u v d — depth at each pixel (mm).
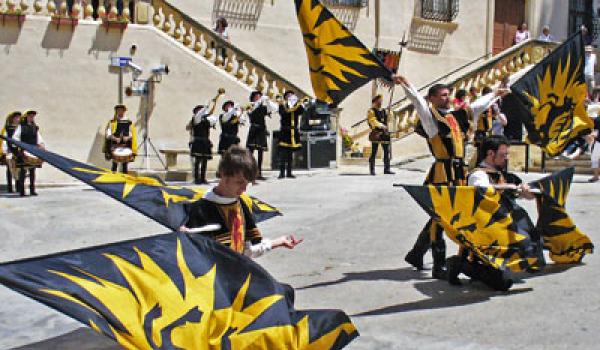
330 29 7289
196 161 16828
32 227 11469
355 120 24234
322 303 6762
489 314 6137
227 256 4609
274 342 4430
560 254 7621
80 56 18594
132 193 5133
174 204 5195
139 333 4059
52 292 3867
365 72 7285
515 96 7953
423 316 6172
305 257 8789
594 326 5723
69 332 6164
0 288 7660
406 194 12547
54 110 18422
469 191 6688
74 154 18578
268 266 8422
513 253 6762
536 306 6301
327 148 19938
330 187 15109
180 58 19500
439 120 7176
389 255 8680
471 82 23422
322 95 7531
